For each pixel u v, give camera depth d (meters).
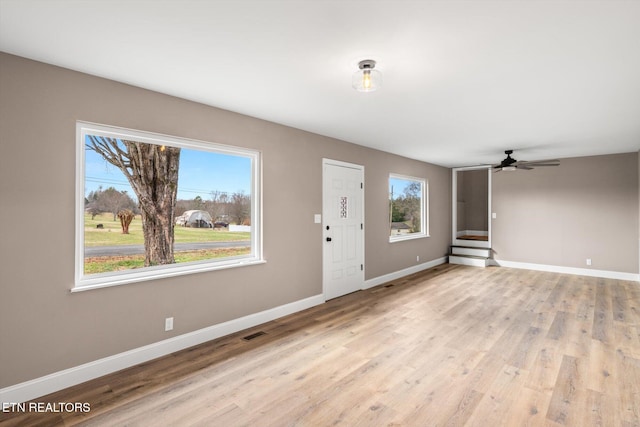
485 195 9.33
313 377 2.53
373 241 5.48
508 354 2.91
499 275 6.26
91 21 1.81
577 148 5.45
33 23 1.82
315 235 4.39
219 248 3.45
